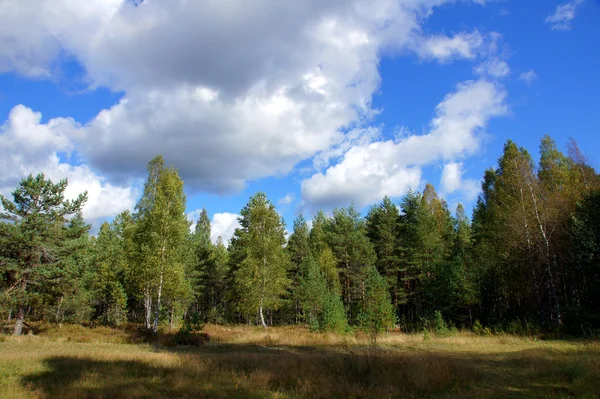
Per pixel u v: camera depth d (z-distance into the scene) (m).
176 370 11.39
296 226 56.31
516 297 32.38
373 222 53.34
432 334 25.95
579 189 29.06
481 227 44.00
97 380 9.92
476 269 32.88
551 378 10.20
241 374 11.11
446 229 51.94
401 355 13.58
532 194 28.81
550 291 28.22
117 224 46.44
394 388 9.03
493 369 12.24
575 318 23.00
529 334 24.11
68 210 27.06
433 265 38.25
